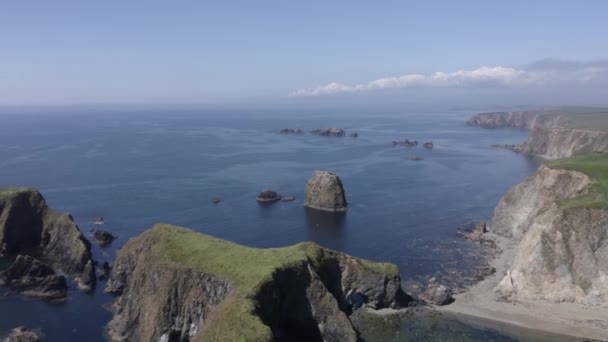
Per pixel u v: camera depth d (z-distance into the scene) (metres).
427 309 79.06
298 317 71.19
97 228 122.94
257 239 114.00
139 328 71.88
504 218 116.38
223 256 73.06
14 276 88.19
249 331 57.16
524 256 85.38
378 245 109.50
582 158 117.44
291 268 71.31
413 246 108.62
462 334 70.62
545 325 72.25
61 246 102.25
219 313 62.00
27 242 107.12
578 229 81.50
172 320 69.38
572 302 77.88
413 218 130.75
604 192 91.94
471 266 96.44
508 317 75.12
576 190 101.56
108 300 83.12
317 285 71.94
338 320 70.19
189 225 124.56
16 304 81.00
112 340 71.19
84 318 76.81
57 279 86.62
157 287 72.00
